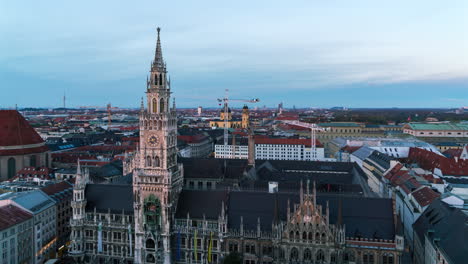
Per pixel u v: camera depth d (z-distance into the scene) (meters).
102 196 124.31
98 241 117.94
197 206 115.56
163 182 110.69
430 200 135.62
